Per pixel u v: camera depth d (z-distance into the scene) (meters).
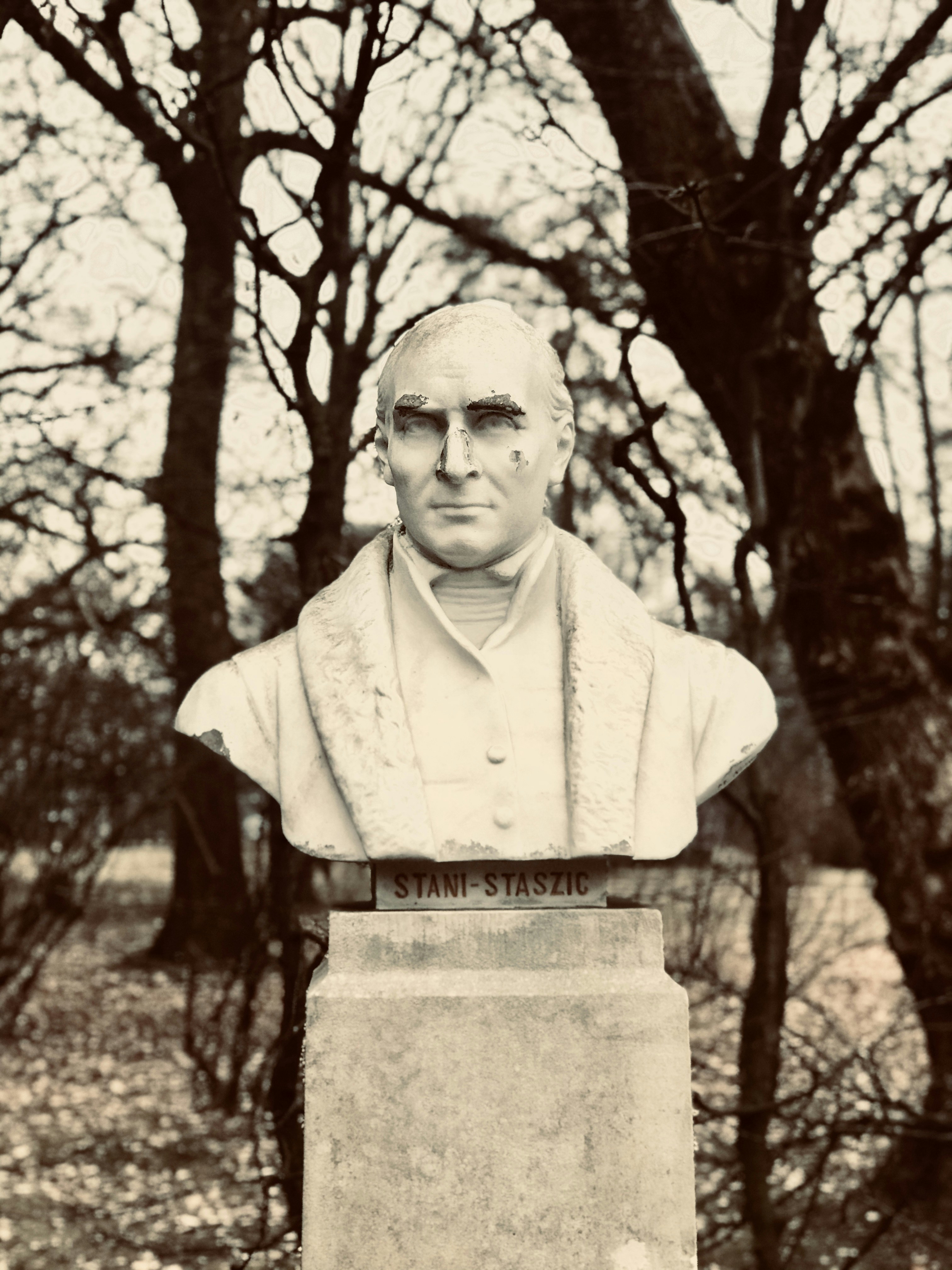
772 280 3.82
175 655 7.43
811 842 7.23
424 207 5.36
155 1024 7.38
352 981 2.06
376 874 2.15
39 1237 4.43
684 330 4.06
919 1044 5.41
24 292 5.43
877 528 4.82
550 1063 2.02
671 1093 2.02
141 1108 5.96
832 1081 3.73
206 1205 4.74
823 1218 4.52
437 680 2.19
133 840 8.89
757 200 3.94
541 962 2.08
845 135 3.93
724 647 2.30
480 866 2.14
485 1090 2.02
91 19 3.45
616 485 5.10
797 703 5.62
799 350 4.14
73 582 6.81
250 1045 5.61
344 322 4.00
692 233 3.54
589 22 4.75
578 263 5.33
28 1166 5.19
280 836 3.54
